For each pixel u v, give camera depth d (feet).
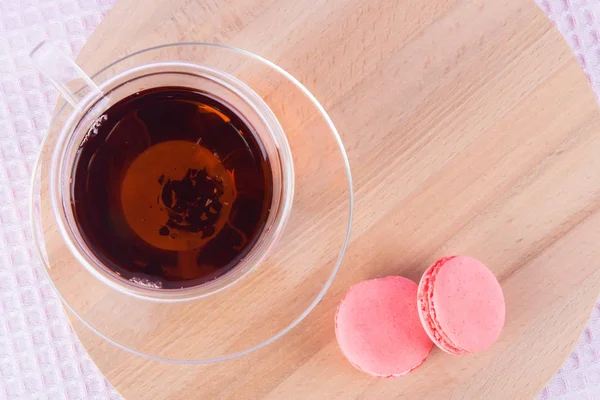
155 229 1.29
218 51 1.28
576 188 1.32
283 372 1.33
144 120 1.29
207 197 1.30
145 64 1.23
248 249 1.29
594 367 1.66
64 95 1.24
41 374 1.65
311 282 1.29
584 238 1.32
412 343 1.31
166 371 1.32
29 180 1.62
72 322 1.30
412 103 1.31
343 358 1.33
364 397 1.33
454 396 1.33
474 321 1.29
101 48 1.29
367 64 1.31
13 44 1.64
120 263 1.29
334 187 1.29
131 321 1.29
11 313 1.63
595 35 1.67
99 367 1.31
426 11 1.31
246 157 1.30
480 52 1.31
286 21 1.30
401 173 1.32
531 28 1.31
